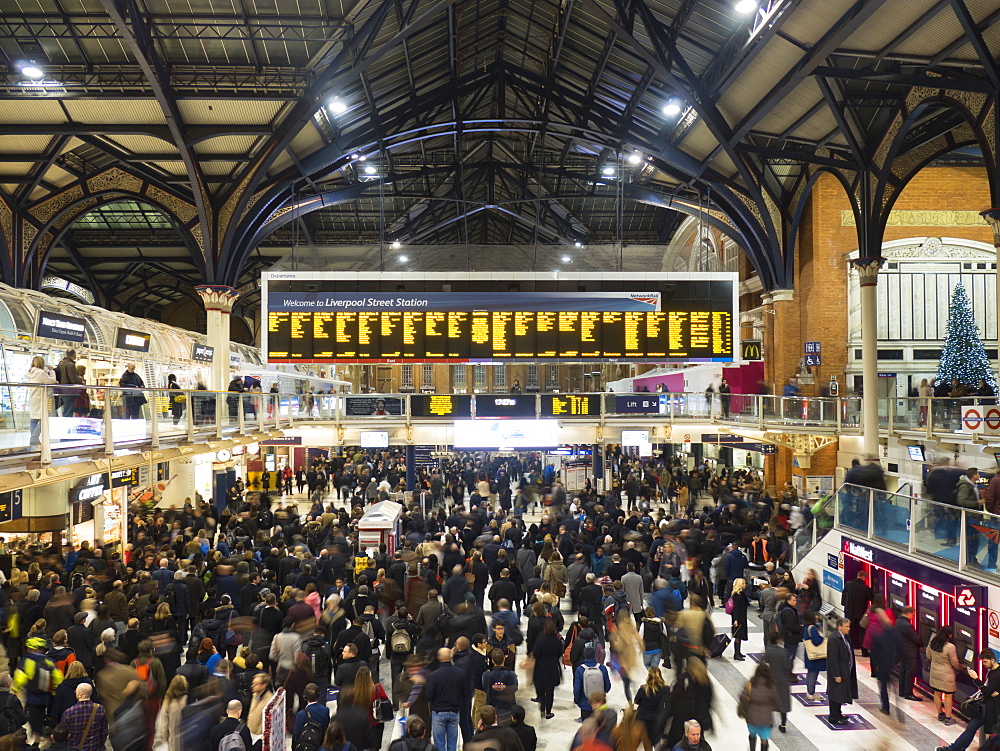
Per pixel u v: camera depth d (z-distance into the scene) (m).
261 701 8.73
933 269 29.03
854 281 28.88
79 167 27.03
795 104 22.78
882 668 11.01
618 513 19.56
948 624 11.68
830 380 28.78
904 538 13.05
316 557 16.12
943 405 20.61
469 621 10.98
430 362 22.98
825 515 16.23
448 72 28.62
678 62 21.88
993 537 10.70
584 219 45.03
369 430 25.12
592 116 30.11
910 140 23.98
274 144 24.08
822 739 10.17
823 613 15.25
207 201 26.50
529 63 30.02
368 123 28.28
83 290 44.16
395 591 12.77
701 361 23.23
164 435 14.83
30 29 18.66
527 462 39.25
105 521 18.95
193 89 21.30
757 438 25.62
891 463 23.97
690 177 31.05
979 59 17.88
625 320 23.22
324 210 41.94
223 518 20.14
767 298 30.89
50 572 12.44
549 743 10.07
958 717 10.92
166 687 9.39
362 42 21.67
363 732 7.81
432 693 8.78
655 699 8.52
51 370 17.41
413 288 23.12
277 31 20.03
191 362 27.23
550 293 23.22
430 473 33.34
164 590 12.80
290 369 41.78
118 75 20.61
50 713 9.29
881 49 18.09
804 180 28.27
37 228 27.94
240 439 19.91
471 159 40.88
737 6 18.44
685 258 44.53
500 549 14.59
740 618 13.80
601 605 12.87
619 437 25.06
